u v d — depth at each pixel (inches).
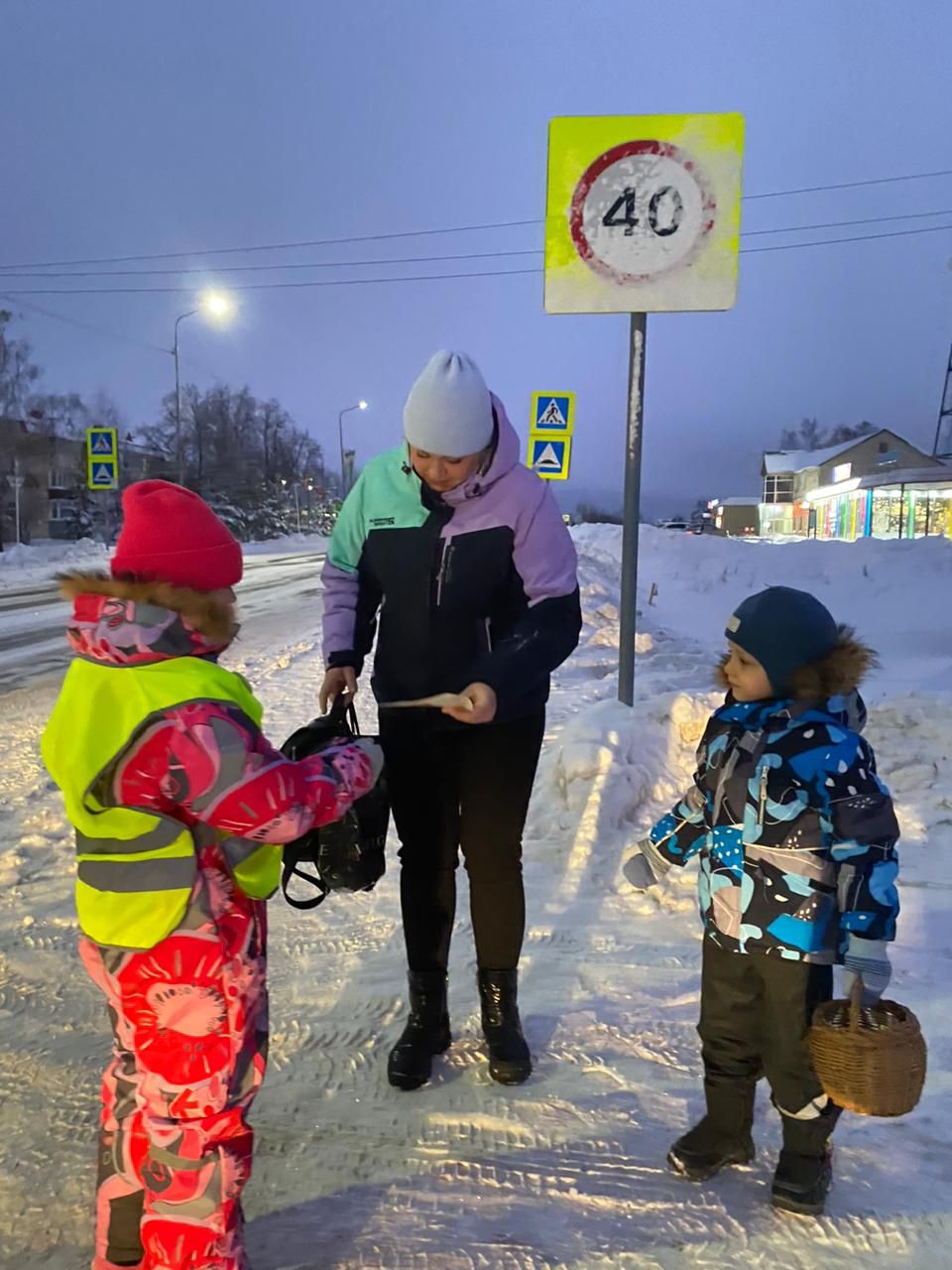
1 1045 110.6
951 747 181.2
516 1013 105.6
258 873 70.9
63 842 179.5
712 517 2903.5
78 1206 84.6
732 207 189.8
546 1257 78.7
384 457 107.1
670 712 191.6
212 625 70.1
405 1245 80.0
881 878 76.3
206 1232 69.1
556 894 149.3
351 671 106.6
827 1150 83.7
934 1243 79.8
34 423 2003.0
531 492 99.8
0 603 700.7
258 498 2689.5
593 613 465.4
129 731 64.8
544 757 199.9
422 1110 98.1
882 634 436.8
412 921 105.8
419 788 104.0
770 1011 81.9
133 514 69.0
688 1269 77.5
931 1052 105.7
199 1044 68.3
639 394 199.5
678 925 139.3
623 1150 91.8
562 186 193.3
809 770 79.4
